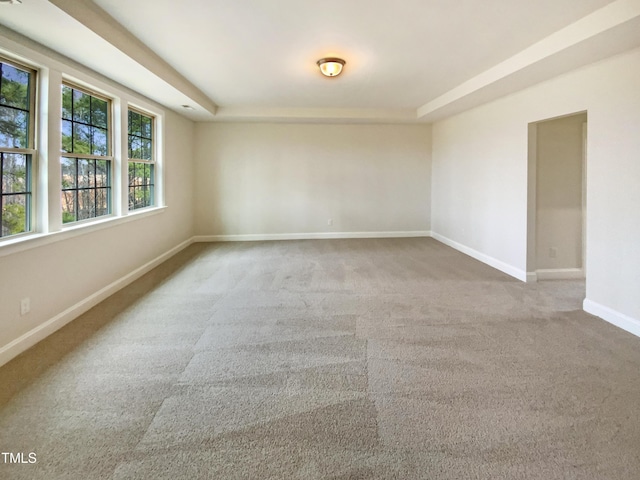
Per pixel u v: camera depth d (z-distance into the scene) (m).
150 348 2.60
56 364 2.36
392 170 7.28
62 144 3.19
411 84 4.66
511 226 4.54
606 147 3.06
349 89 4.93
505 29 2.93
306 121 6.74
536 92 3.96
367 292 3.88
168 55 3.58
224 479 1.46
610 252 3.04
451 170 6.34
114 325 3.00
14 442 1.65
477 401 1.97
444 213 6.71
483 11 2.63
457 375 2.23
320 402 1.97
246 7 2.60
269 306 3.46
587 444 1.65
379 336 2.79
